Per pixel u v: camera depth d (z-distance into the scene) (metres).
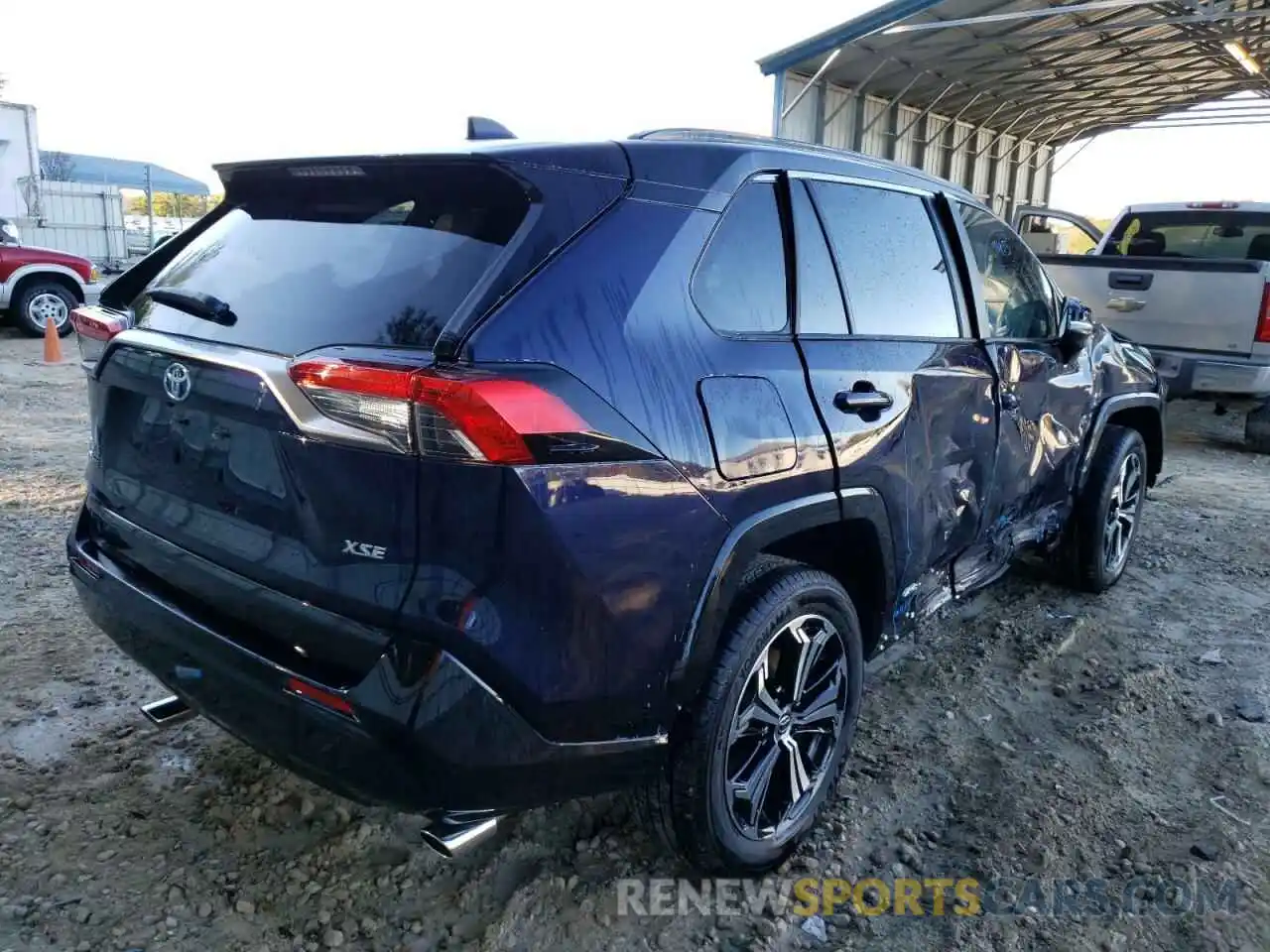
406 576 1.91
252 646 2.15
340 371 1.92
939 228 3.35
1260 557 5.41
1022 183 24.72
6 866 2.53
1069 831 2.88
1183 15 14.73
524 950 2.35
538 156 2.14
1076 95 20.31
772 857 2.62
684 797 2.34
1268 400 8.37
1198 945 2.45
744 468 2.30
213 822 2.76
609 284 2.13
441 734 1.91
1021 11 14.09
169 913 2.41
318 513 2.01
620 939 2.40
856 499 2.67
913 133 19.09
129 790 2.88
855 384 2.69
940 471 3.11
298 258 2.36
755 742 2.56
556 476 1.94
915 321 3.12
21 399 8.59
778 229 2.64
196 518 2.30
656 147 2.37
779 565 2.55
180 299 2.41
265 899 2.48
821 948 2.42
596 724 2.08
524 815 2.84
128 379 2.49
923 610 3.27
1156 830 2.90
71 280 13.23
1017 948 2.43
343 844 2.69
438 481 1.87
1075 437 4.22
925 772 3.18
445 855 2.07
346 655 2.00
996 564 3.81
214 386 2.18
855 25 13.74
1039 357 3.81
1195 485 7.21
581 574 1.99
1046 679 3.87
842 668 2.77
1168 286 8.13
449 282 2.05
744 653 2.36
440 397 1.84
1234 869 2.72
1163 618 4.50
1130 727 3.47
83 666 3.59
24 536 4.91
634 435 2.07
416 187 2.28
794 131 15.68
